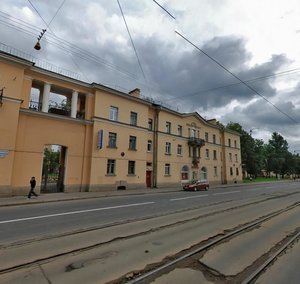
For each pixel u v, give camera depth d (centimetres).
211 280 477
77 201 1711
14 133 1888
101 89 2542
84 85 2438
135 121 2942
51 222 982
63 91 2475
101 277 482
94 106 2497
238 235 820
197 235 802
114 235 789
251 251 653
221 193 2491
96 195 2042
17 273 496
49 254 604
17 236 766
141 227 908
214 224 977
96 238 752
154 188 3067
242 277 493
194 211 1297
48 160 3334
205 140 4228
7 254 602
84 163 2403
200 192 2639
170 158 3428
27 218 1062
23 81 2033
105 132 2564
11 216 1108
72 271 508
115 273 501
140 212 1245
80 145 2397
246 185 4194
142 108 3025
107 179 2542
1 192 1794
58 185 2356
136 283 460
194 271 519
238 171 5144
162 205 1520
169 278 483
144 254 613
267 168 9094
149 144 3228
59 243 696
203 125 4206
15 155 1936
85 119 2433
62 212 1225
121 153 2705
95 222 988
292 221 1061
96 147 2472
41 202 1625
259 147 7519
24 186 1967
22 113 2003
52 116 2177
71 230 848
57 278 475
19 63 1942
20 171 1956
